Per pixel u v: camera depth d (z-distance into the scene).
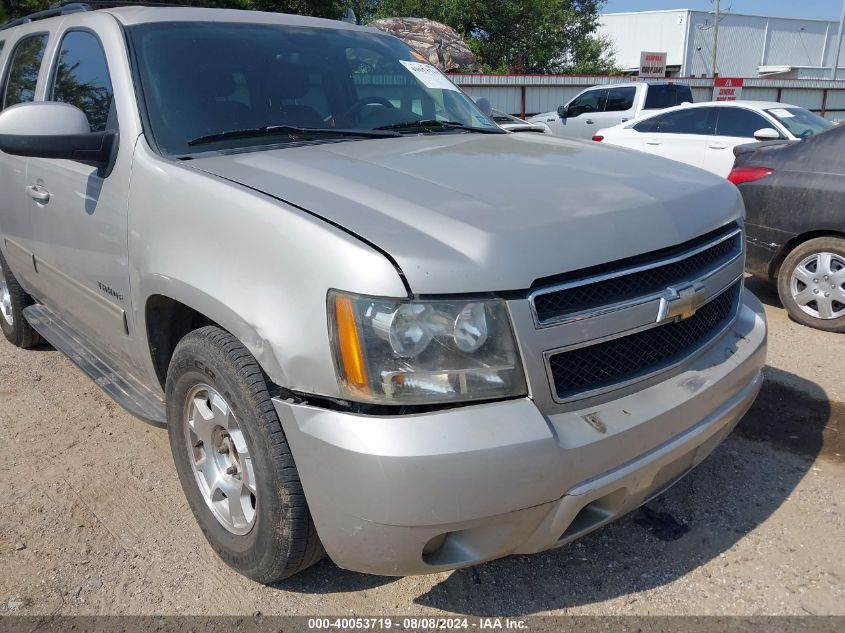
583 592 2.48
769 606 2.38
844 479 3.12
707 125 8.81
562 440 1.95
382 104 3.41
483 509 1.88
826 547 2.67
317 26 3.62
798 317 5.14
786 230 5.13
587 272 2.04
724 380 2.39
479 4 30.50
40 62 3.63
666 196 2.39
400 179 2.33
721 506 2.95
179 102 2.83
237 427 2.30
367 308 1.86
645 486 2.22
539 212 2.09
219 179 2.34
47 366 4.45
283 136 2.92
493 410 1.91
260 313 2.05
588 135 14.40
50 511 2.94
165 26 3.09
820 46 57.91
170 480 3.17
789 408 3.80
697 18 51.34
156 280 2.46
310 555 2.23
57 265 3.41
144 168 2.59
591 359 2.08
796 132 8.03
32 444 3.49
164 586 2.51
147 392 3.15
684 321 2.35
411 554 1.95
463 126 3.54
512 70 32.00
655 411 2.14
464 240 1.93
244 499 2.39
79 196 3.02
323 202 2.13
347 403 1.93
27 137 2.58
